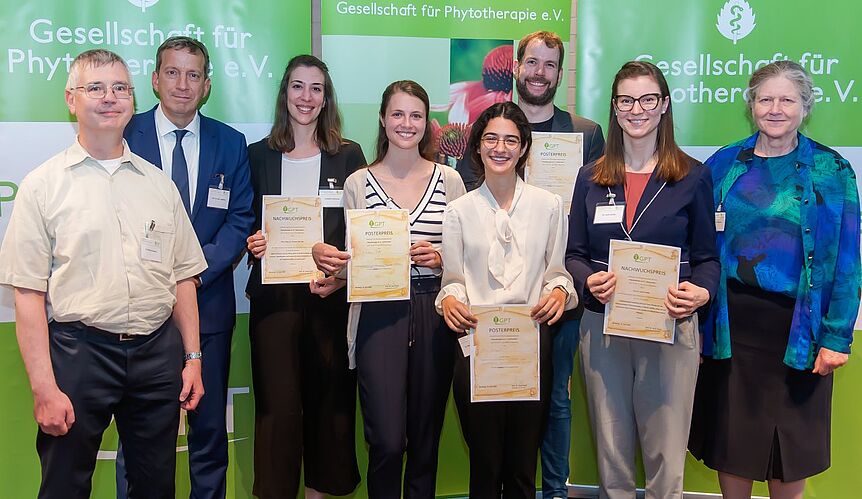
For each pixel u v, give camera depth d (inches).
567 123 122.1
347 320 109.9
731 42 124.4
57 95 117.1
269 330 108.3
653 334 92.5
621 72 95.3
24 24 115.2
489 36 126.9
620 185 96.6
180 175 107.3
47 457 84.4
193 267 94.8
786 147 101.7
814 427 102.0
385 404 97.8
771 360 101.3
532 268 96.0
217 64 120.7
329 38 123.6
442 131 127.5
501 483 98.4
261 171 111.8
